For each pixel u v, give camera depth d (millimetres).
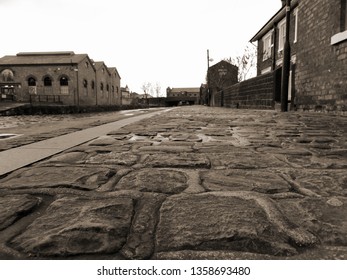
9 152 3748
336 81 10148
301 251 1438
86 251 1440
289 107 14789
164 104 98812
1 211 1873
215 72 50156
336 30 10023
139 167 2955
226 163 3113
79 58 47531
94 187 2326
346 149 3904
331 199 2047
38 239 1538
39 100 44812
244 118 9867
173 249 1449
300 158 3354
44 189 2283
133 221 1723
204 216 1778
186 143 4469
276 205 1945
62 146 4207
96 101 54188
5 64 45969
